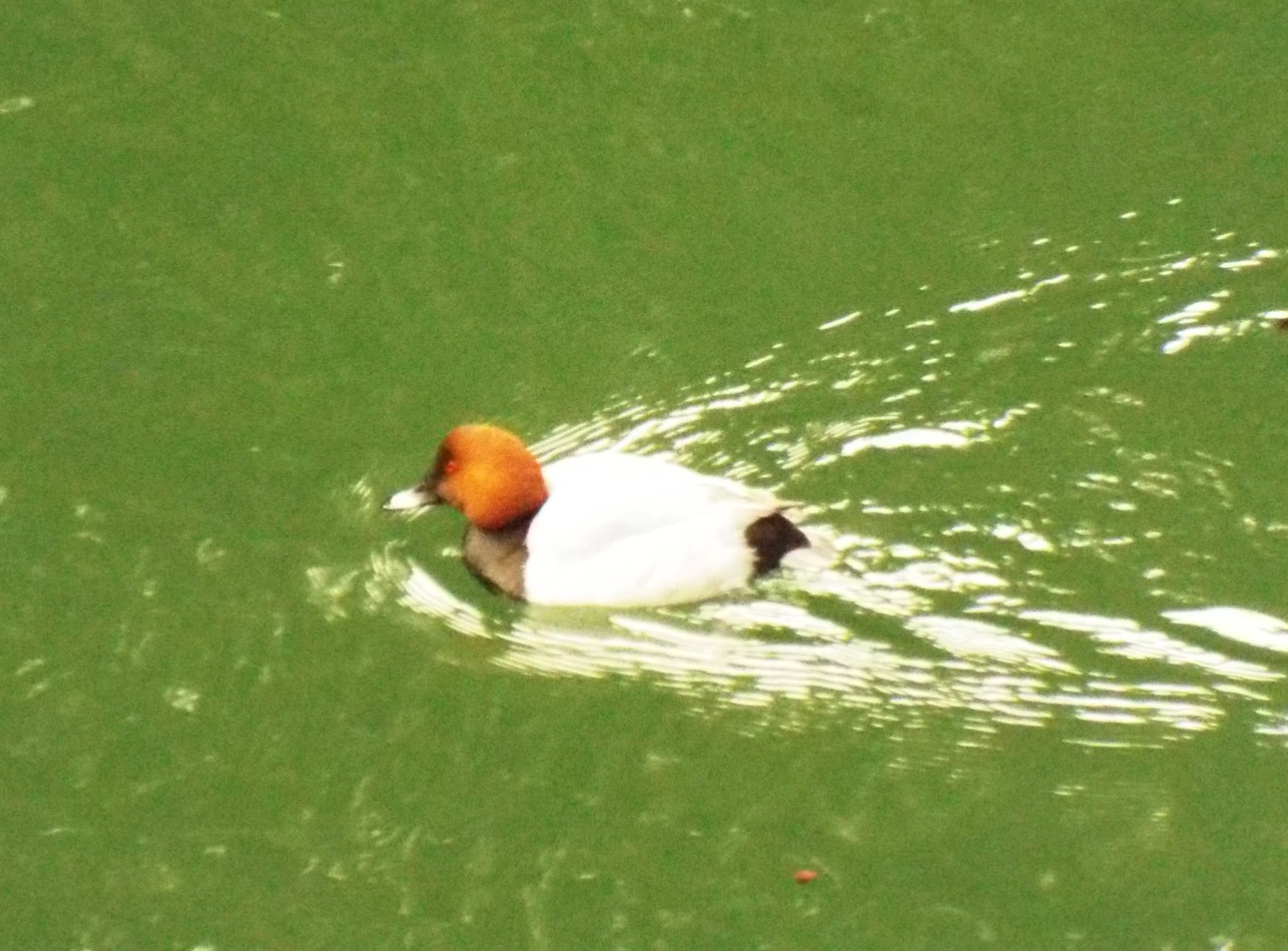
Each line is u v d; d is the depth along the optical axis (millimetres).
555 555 11102
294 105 15000
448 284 13453
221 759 10242
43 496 11828
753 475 11844
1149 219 13711
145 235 13883
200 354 12922
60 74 15273
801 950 9211
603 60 15398
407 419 12414
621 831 9828
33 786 10094
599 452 12094
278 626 11008
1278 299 12945
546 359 12828
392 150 14570
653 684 10633
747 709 10430
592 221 13977
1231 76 15062
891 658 10625
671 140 14664
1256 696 10266
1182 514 11383
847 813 9859
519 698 10578
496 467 11336
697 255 13656
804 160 14469
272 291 13398
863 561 11156
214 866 9695
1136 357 12562
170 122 14836
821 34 15617
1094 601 10867
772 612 10914
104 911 9477
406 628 11047
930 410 12250
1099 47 15422
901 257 13547
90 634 10938
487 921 9422
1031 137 14602
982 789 9914
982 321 12922
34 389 12648
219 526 11656
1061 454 11828
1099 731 10141
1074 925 9242
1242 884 9367
